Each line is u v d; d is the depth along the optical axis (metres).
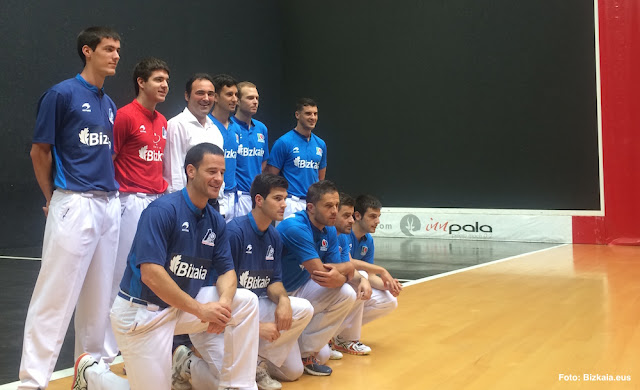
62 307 2.75
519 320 4.25
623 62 10.19
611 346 3.48
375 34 12.74
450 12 12.00
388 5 12.59
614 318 4.24
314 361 3.12
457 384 2.83
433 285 5.96
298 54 13.58
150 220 2.35
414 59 12.39
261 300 2.95
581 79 10.85
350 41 13.02
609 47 10.30
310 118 5.02
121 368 3.21
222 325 2.38
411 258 8.57
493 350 3.45
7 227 9.08
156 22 10.76
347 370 3.12
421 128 12.38
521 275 6.59
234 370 2.48
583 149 10.85
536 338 3.72
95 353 2.99
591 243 10.59
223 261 2.57
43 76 9.41
